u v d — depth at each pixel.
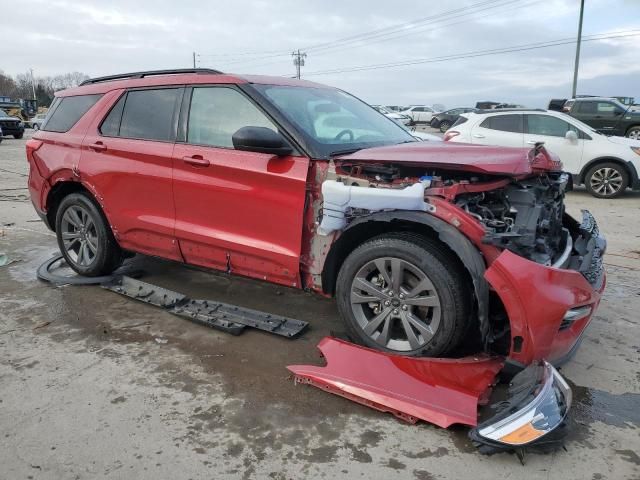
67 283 4.71
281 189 3.40
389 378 2.90
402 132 4.44
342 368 3.02
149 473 2.35
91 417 2.75
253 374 3.20
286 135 3.47
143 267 5.23
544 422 2.38
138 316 4.05
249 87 3.70
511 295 2.71
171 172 3.93
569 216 3.97
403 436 2.62
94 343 3.60
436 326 3.00
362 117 4.27
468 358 2.99
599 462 2.45
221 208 3.71
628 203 9.76
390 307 3.15
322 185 3.19
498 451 2.43
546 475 2.36
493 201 3.18
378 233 3.29
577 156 10.36
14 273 5.07
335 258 3.37
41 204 5.02
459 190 2.96
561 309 2.68
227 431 2.65
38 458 2.44
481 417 2.67
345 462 2.43
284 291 4.62
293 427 2.69
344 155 3.40
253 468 2.39
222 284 4.80
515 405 2.49
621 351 3.55
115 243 4.66
